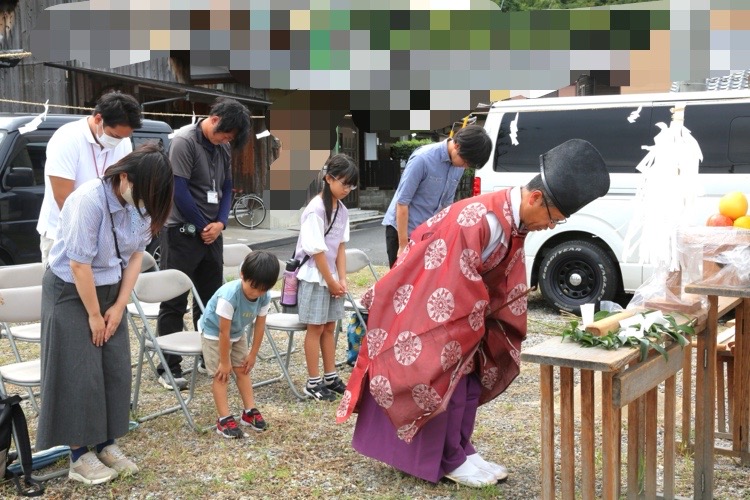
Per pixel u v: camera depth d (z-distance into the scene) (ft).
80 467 11.25
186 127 15.87
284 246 42.60
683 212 10.39
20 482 11.16
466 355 10.39
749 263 10.17
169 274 14.60
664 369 9.42
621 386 8.35
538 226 10.21
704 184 21.80
